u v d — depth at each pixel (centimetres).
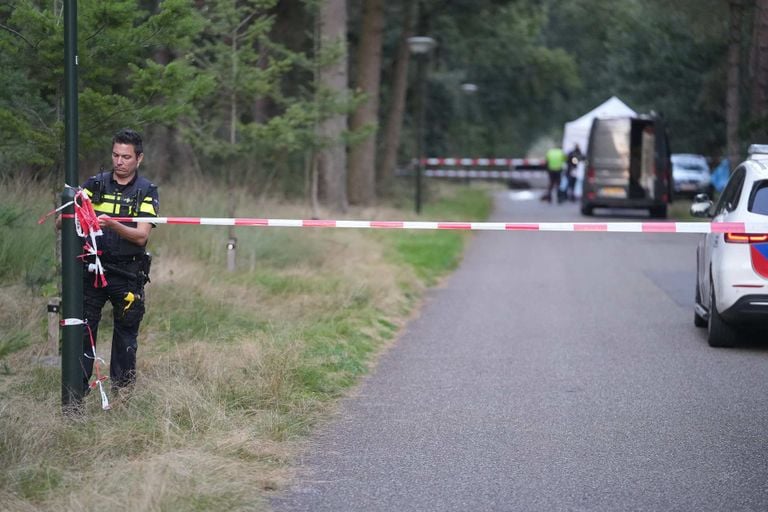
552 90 13438
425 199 8500
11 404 1738
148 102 2377
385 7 8188
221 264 3488
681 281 4297
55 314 2214
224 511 1385
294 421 1870
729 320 2677
